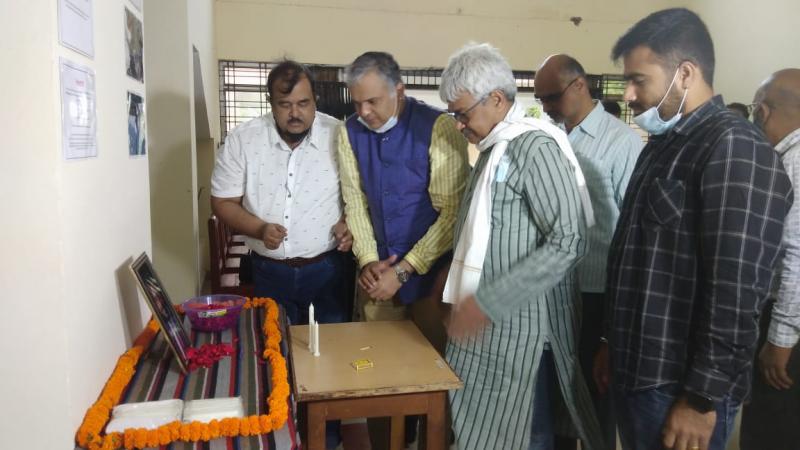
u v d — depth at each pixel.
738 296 1.16
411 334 1.91
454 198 1.96
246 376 1.48
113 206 1.48
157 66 2.86
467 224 1.64
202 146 4.29
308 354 1.73
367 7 5.00
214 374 1.48
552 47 5.38
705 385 1.19
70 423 1.15
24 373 1.12
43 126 1.09
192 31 3.08
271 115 2.34
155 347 1.64
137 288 1.71
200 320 1.80
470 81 1.57
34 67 1.08
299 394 1.47
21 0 1.06
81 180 1.24
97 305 1.34
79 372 1.21
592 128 2.05
